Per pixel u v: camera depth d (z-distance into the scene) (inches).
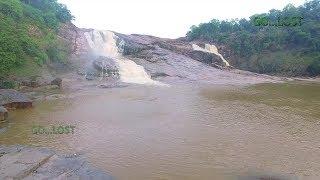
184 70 1929.1
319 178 572.7
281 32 2689.5
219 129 865.5
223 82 1772.9
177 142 757.9
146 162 641.6
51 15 1972.2
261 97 1353.3
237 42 2758.4
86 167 598.9
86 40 2068.2
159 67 1882.4
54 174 553.0
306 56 2425.0
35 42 1560.0
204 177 579.2
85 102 1162.0
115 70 1669.5
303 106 1177.4
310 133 835.4
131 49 2076.8
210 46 2728.8
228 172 598.9
